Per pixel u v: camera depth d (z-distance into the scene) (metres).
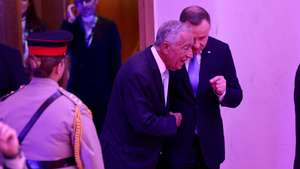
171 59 6.52
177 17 9.28
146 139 6.76
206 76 7.20
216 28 9.09
